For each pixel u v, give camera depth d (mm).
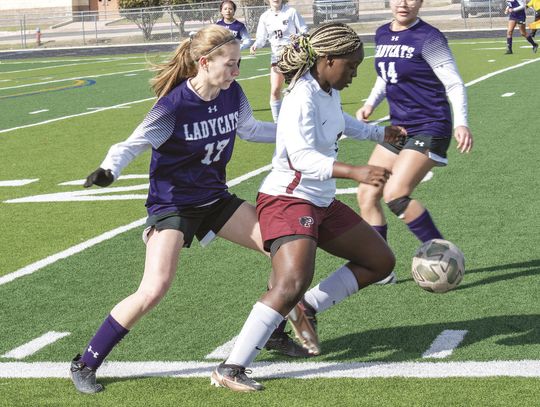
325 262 13727
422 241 12133
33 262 14562
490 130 25516
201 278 13234
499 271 12898
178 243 9250
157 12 84312
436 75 11875
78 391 9188
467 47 57594
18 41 94875
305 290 8977
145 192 19891
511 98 31844
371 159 12656
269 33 29422
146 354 10250
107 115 33906
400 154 12203
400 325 10867
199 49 9062
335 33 8898
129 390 9195
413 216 12047
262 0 84000
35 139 28703
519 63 44844
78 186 20906
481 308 11367
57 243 15750
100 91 43219
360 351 10055
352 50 8930
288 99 8984
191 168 9398
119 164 9016
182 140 9242
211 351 10281
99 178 8867
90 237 16062
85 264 14328
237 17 83688
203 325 11211
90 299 12523
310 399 8766
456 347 10008
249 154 24078
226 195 9742
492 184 18719
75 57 71188
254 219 9648
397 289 12305
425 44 11789
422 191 18391
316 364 9711
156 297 9000
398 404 8547
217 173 9633
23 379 9609
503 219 15875
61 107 37219
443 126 12078
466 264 13336
